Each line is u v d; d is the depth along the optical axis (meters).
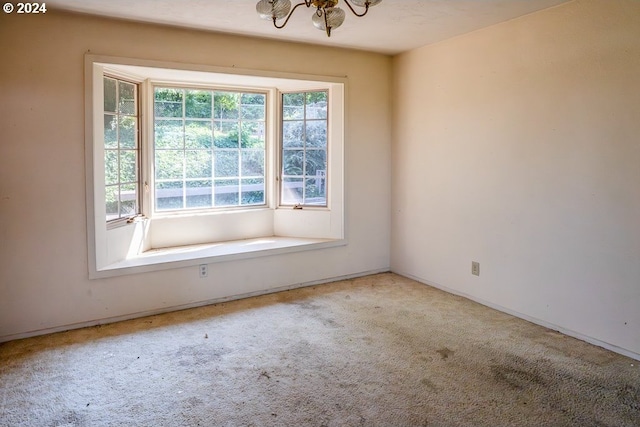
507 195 3.52
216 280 3.86
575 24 2.96
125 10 3.09
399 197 4.66
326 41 4.02
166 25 3.46
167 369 2.69
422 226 4.39
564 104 3.07
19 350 2.94
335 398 2.38
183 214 4.27
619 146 2.78
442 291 4.18
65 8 3.03
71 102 3.18
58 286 3.23
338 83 4.32
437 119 4.13
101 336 3.17
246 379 2.57
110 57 3.29
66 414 2.23
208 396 2.40
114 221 3.67
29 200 3.10
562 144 3.10
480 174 3.74
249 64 3.86
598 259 2.94
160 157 4.18
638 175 2.70
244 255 3.97
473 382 2.53
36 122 3.08
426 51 4.19
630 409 2.27
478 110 3.72
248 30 3.61
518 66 3.36
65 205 3.21
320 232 4.61
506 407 2.29
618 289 2.84
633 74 2.69
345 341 3.09
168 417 2.21
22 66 3.01
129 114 3.89
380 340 3.10
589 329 3.03
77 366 2.72
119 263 3.53
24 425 2.14
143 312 3.55
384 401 2.34
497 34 3.51
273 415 2.22
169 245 4.18
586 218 2.99
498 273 3.65
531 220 3.35
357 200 4.56
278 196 4.76
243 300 3.94
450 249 4.09
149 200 4.07
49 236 3.17
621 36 2.73
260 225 4.68
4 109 2.98
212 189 4.47
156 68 3.49
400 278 4.61
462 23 3.47
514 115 3.42
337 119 4.43
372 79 4.52
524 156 3.37
